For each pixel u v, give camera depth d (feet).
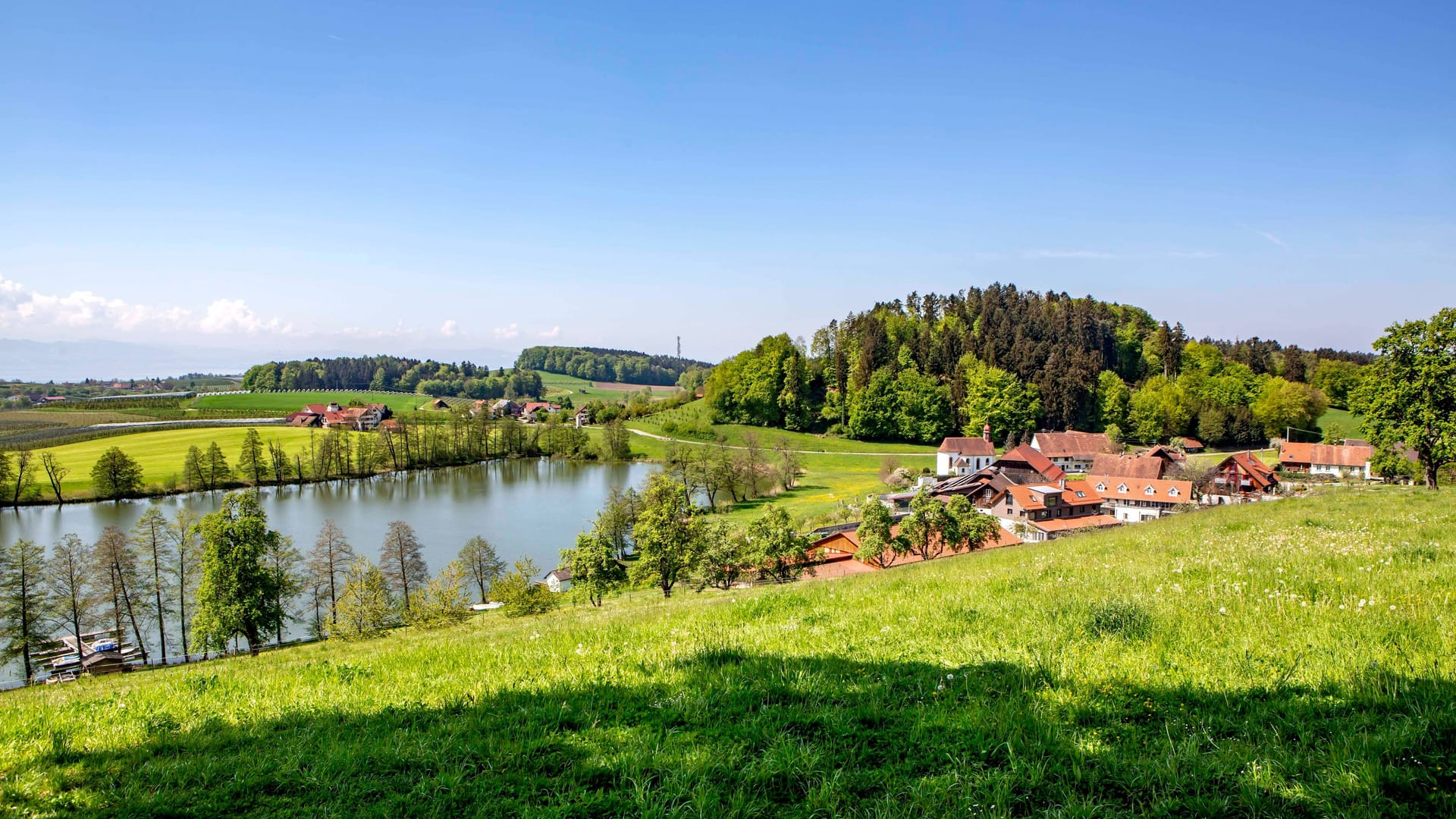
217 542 142.51
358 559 190.49
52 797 23.08
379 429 540.11
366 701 30.78
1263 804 18.33
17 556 164.76
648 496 254.47
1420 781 18.47
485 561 222.48
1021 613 36.78
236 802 22.45
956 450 399.85
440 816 20.56
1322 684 24.58
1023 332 623.77
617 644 37.96
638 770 21.91
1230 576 42.73
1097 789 19.89
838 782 20.63
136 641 194.39
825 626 39.04
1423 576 38.73
